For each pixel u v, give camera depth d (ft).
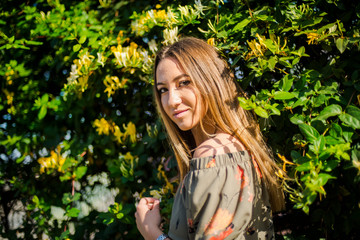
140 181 5.98
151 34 5.37
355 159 2.99
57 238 5.29
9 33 6.19
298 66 4.36
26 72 6.30
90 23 5.89
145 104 5.84
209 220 2.81
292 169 3.22
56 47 5.90
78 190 6.37
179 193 3.17
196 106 3.36
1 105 6.37
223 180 2.91
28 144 6.33
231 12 4.60
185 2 5.24
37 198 5.96
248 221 2.93
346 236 3.82
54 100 6.04
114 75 5.69
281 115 3.87
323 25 3.87
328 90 3.43
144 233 3.65
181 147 4.00
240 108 3.55
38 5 6.55
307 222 4.56
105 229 5.24
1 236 6.52
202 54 3.48
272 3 4.36
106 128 5.74
